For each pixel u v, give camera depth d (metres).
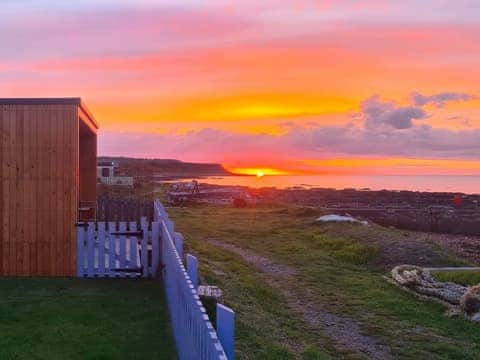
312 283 12.85
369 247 16.64
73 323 7.58
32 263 10.88
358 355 7.75
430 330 9.12
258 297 10.87
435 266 14.93
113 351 6.47
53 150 10.91
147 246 11.01
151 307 8.55
